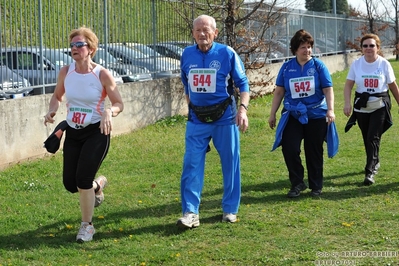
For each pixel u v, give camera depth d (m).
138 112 18.92
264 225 9.39
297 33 10.95
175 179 12.73
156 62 20.75
